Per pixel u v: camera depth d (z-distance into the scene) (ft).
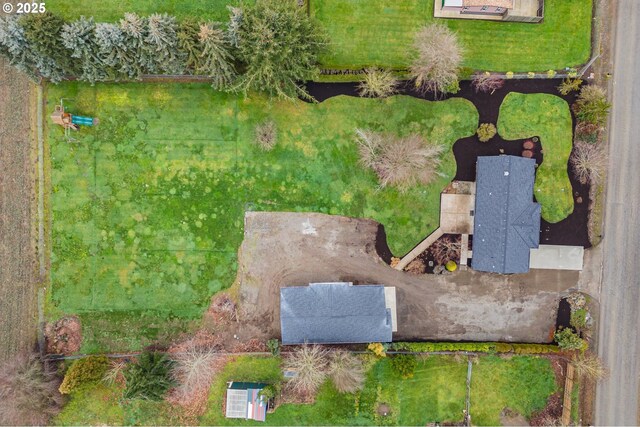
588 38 94.38
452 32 94.32
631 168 94.27
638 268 94.32
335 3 94.27
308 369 89.04
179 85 94.89
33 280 95.35
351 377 91.56
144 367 88.43
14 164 94.58
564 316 95.50
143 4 94.27
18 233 95.14
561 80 94.48
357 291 92.48
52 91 94.38
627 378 94.99
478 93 94.63
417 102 95.04
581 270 95.14
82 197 95.35
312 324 91.45
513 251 90.07
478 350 93.97
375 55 94.48
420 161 91.56
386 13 94.43
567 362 94.38
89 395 95.20
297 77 85.10
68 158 94.89
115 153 95.25
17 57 84.94
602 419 95.09
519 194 90.27
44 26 80.43
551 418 94.99
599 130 94.38
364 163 95.20
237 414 92.02
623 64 94.48
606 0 94.17
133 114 94.89
